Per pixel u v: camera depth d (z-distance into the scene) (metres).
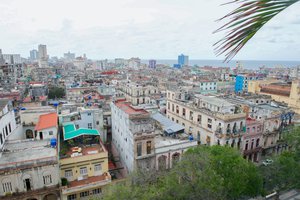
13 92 80.00
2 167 27.64
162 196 26.36
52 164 29.59
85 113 48.59
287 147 56.06
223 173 28.88
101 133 51.19
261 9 3.11
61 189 30.52
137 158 37.31
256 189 30.45
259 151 50.38
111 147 53.22
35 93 89.81
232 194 28.33
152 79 130.00
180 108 55.12
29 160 28.72
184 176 28.09
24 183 28.61
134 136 36.69
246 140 47.41
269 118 51.31
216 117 43.88
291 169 32.31
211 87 102.25
